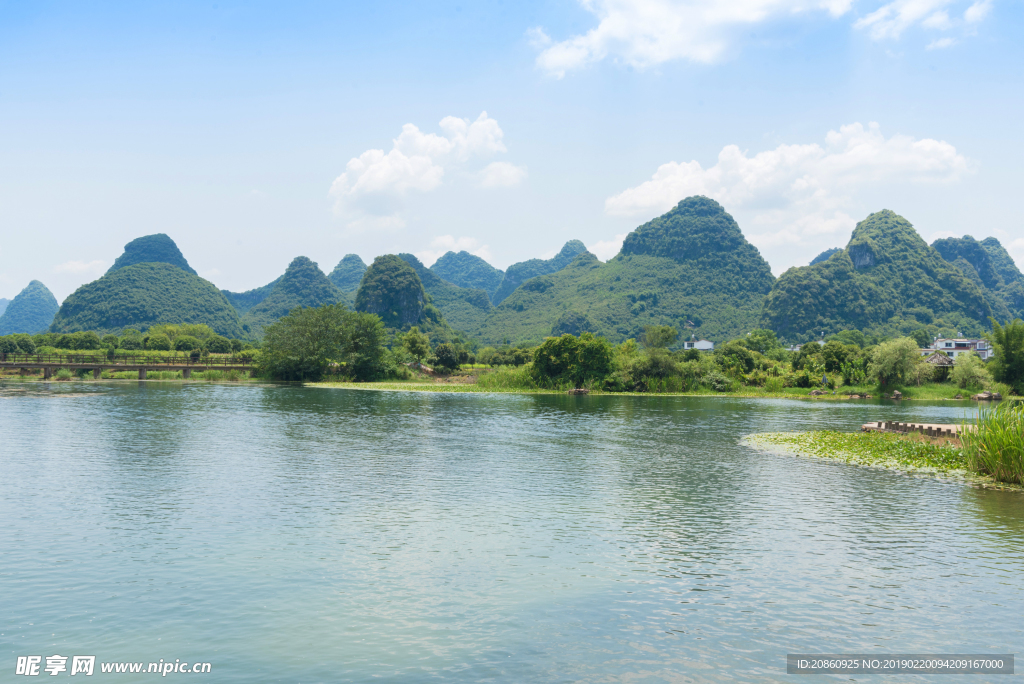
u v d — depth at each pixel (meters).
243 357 141.00
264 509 25.28
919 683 12.48
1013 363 114.56
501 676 12.63
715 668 13.08
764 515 25.42
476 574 18.44
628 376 111.88
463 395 95.38
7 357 122.38
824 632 14.84
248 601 16.22
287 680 12.40
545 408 74.31
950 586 17.78
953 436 42.22
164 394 84.69
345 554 19.98
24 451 38.03
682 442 46.25
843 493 29.55
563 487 30.36
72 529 22.14
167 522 23.20
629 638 14.45
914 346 113.06
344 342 127.19
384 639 14.21
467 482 31.23
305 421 55.91
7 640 13.95
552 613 15.77
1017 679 12.71
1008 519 24.91
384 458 37.72
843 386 121.31
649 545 21.33
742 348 128.88
